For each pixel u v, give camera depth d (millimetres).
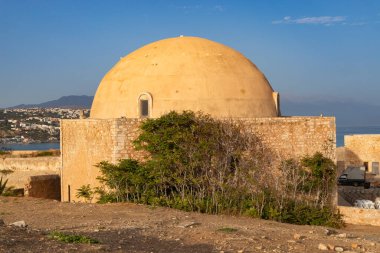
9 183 34812
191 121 24000
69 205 20766
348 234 18469
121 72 27641
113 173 22922
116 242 12641
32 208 19891
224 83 26359
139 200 22328
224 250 12516
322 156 25984
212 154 23734
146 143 23844
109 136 23875
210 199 22375
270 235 15562
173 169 23031
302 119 26000
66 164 27016
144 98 25672
